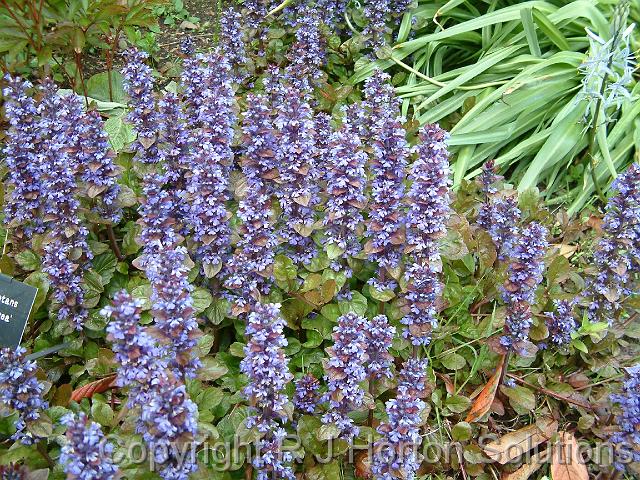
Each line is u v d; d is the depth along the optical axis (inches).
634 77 24.0
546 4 24.1
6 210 15.7
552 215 19.7
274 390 12.2
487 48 24.5
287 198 15.7
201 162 14.8
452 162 22.2
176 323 12.2
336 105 22.2
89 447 10.4
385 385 14.1
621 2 18.9
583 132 21.5
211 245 15.2
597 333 16.0
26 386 12.2
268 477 13.0
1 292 13.9
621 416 13.7
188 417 11.0
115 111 22.5
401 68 24.7
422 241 14.9
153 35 25.8
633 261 16.3
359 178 14.8
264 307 12.1
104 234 17.4
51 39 20.0
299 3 23.6
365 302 15.8
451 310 16.9
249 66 22.7
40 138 15.6
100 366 14.6
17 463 12.6
